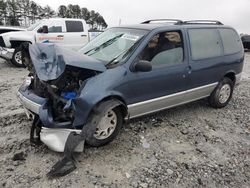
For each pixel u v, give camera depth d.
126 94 4.22
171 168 3.83
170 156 4.12
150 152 4.18
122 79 4.12
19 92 4.41
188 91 5.23
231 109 6.27
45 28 11.03
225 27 6.16
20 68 10.27
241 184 3.64
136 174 3.64
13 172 3.52
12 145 4.10
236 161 4.14
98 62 4.02
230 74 6.21
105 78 3.97
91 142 3.99
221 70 5.83
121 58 4.33
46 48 3.90
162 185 3.48
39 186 3.29
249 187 3.60
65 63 3.58
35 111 3.91
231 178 3.74
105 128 4.08
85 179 3.46
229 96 6.28
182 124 5.22
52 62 3.75
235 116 5.87
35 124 4.01
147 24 5.15
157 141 4.51
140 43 4.45
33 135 4.04
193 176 3.70
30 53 3.88
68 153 3.60
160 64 4.70
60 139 3.70
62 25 11.66
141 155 4.07
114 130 4.21
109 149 4.15
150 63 4.23
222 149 4.46
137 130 4.80
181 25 5.17
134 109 4.45
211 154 4.28
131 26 5.07
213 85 5.80
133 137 4.55
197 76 5.30
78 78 3.96
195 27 5.41
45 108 3.78
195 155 4.21
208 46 5.58
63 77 3.81
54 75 3.63
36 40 10.93
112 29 5.31
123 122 4.46
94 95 3.81
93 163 3.79
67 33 11.72
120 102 4.11
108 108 3.96
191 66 5.13
